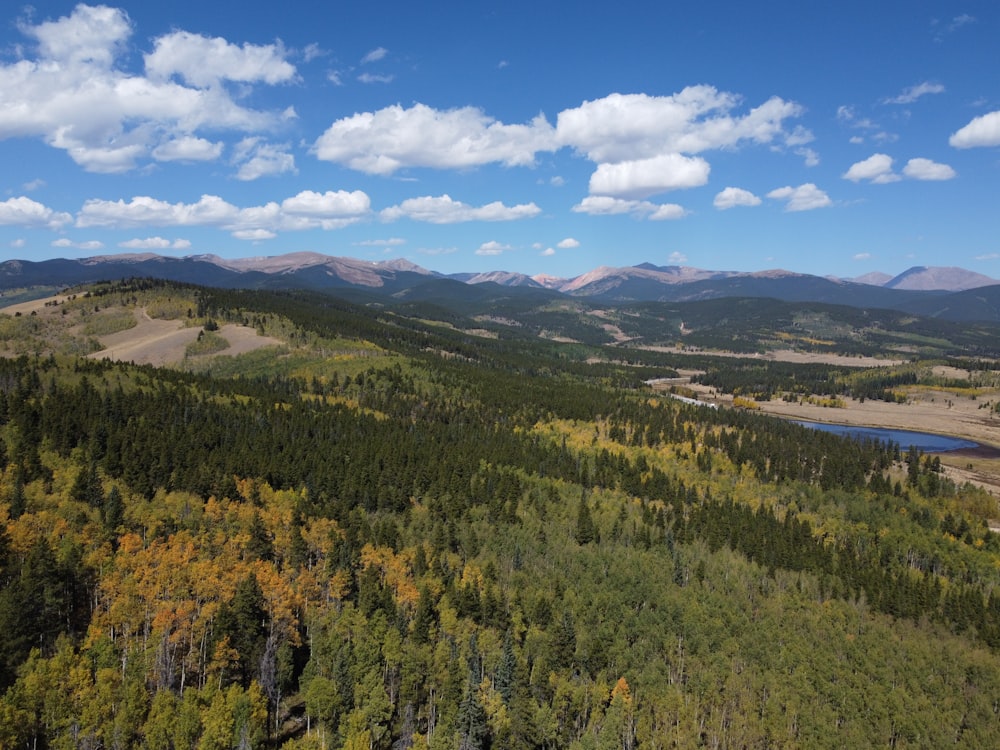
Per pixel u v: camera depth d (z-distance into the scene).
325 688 118.00
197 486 182.88
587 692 137.38
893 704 142.25
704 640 157.38
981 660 158.62
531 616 156.88
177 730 104.50
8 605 114.81
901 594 183.00
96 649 115.44
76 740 102.38
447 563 173.12
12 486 157.88
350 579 153.88
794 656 155.25
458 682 126.00
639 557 190.38
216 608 129.62
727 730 136.00
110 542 146.25
